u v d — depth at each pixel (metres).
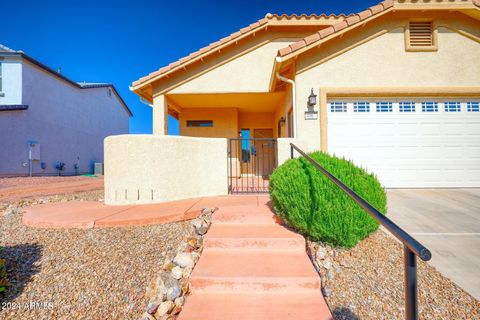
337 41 6.61
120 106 21.53
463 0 6.15
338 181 2.35
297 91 6.59
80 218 3.69
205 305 2.19
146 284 2.52
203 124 10.41
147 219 3.63
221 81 7.93
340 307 2.17
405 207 4.79
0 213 4.54
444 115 6.58
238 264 2.62
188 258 2.74
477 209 4.65
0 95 11.51
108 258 2.87
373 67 6.56
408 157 6.57
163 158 4.95
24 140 11.91
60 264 2.77
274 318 2.00
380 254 2.92
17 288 2.44
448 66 6.50
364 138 6.61
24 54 11.64
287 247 2.96
